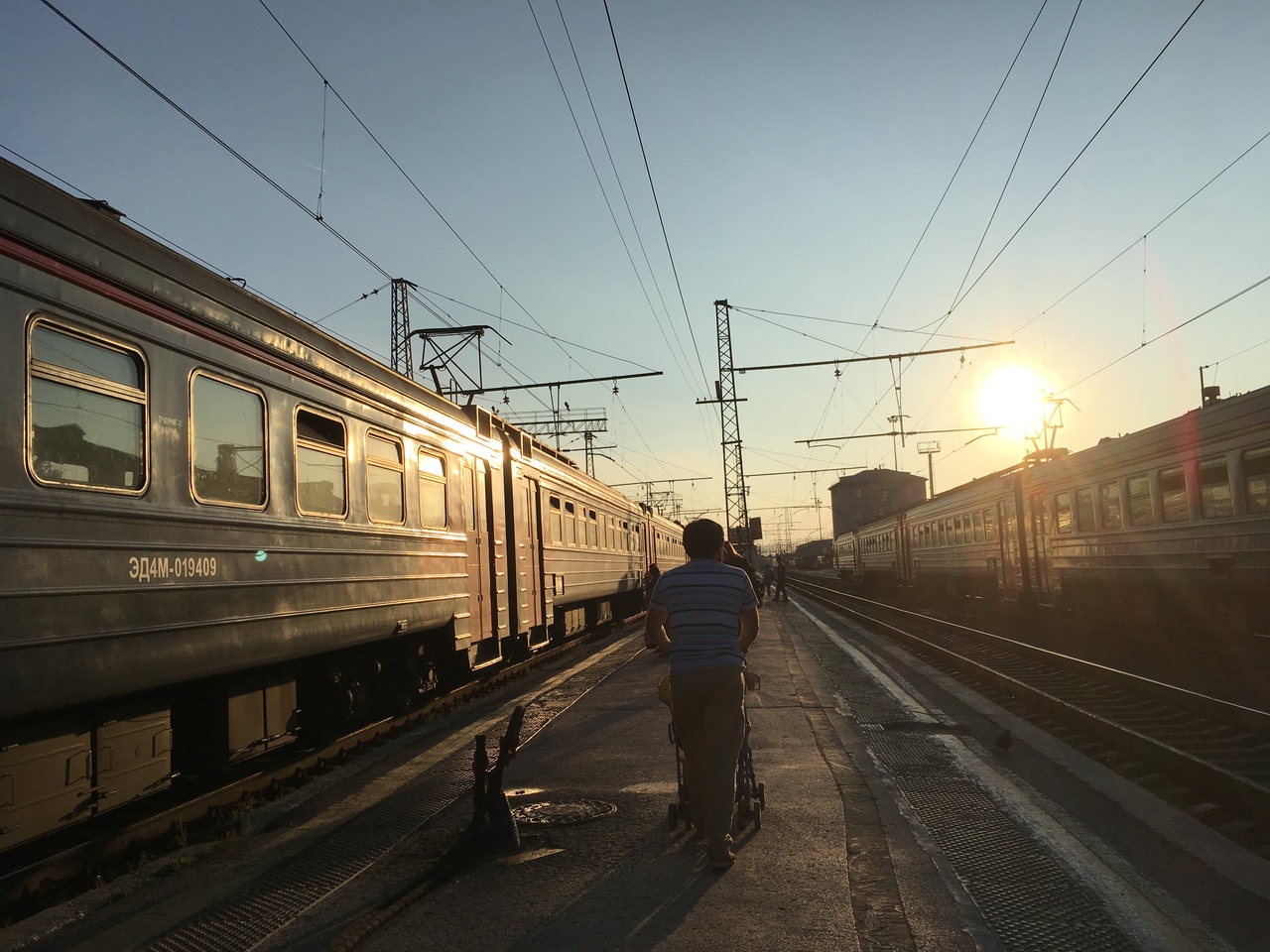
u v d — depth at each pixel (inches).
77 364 200.1
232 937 159.2
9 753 185.6
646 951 145.3
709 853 179.3
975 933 149.6
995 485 935.7
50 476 189.6
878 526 1679.4
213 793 256.5
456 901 170.4
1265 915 159.5
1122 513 642.2
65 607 189.8
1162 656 573.6
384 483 357.7
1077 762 283.9
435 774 284.5
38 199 192.1
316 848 211.2
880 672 500.4
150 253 226.2
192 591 230.7
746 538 1269.7
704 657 180.1
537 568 592.1
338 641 308.5
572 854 194.2
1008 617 952.3
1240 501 493.4
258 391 270.4
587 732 332.8
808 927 152.1
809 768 263.3
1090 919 156.8
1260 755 291.6
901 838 199.5
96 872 206.1
